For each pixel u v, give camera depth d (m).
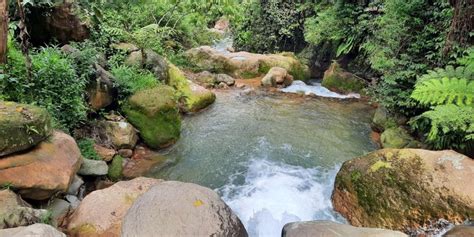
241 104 7.14
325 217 3.47
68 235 2.84
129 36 7.39
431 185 2.98
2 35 2.08
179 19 10.73
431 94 3.15
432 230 2.83
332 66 8.56
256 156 4.75
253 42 11.98
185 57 9.68
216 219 2.30
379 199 3.19
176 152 4.89
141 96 5.05
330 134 5.53
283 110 6.75
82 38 5.46
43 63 3.73
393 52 5.41
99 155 4.12
